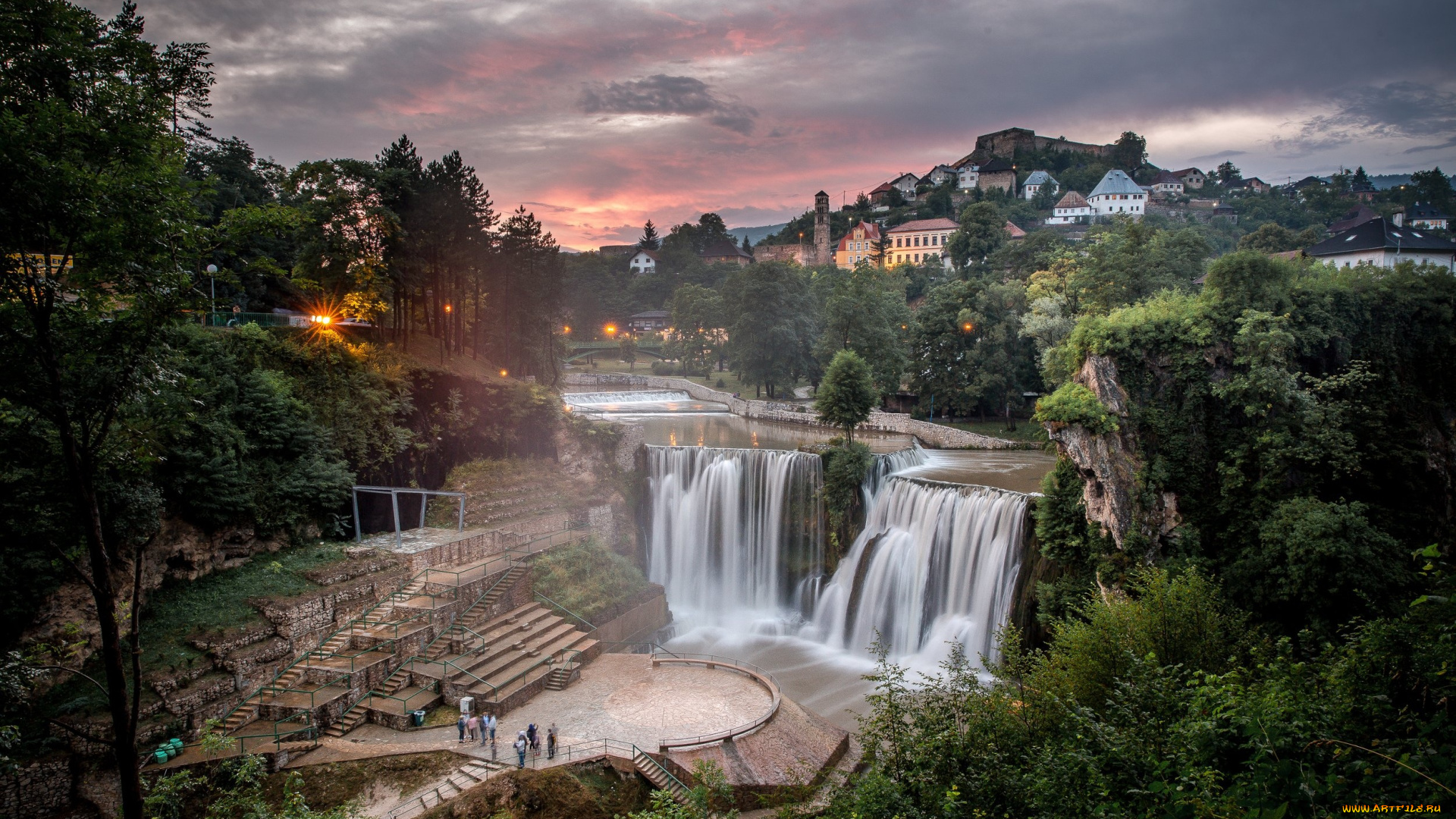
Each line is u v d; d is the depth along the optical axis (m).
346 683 41.09
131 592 39.69
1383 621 19.39
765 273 107.94
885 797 20.31
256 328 52.72
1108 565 45.91
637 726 40.62
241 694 39.34
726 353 137.25
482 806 31.95
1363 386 46.38
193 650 39.50
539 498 64.44
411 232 67.69
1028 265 117.81
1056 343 81.38
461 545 54.00
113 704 18.80
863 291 99.19
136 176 18.67
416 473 59.94
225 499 44.59
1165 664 28.55
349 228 61.94
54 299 18.33
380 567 49.56
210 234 21.42
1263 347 45.25
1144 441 48.06
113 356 19.16
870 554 62.28
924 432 86.81
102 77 18.92
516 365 89.00
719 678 46.84
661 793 26.95
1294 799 12.70
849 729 45.72
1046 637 49.03
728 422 100.25
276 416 50.00
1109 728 18.91
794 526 66.12
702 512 69.19
